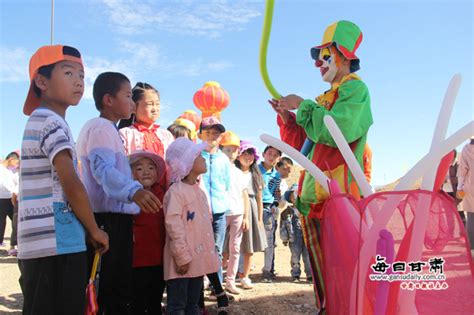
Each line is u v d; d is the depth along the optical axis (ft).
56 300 6.09
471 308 4.40
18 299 13.14
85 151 8.31
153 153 10.16
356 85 7.78
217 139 13.46
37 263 6.07
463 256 4.47
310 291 14.62
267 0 7.47
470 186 18.79
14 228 21.72
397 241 4.65
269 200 17.13
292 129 9.21
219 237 13.08
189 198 9.53
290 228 16.60
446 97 4.90
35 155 6.28
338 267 5.06
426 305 4.52
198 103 20.99
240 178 14.89
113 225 8.26
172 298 9.24
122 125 11.32
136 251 9.54
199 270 9.43
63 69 6.77
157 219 9.82
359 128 7.63
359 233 4.71
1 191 24.64
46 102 6.84
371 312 4.68
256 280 16.69
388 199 4.61
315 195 8.05
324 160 8.02
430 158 4.71
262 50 7.99
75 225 6.36
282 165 18.16
